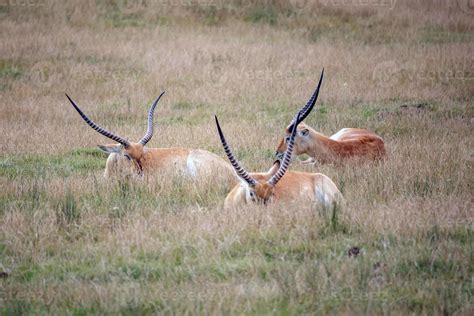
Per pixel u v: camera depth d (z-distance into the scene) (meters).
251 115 37.28
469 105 38.19
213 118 36.97
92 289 16.92
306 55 48.09
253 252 19.14
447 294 16.53
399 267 17.95
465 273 17.55
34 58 46.88
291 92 41.00
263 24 56.28
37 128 34.69
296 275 17.25
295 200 21.73
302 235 19.89
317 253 18.94
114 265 18.47
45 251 19.55
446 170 26.19
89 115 37.53
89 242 20.05
